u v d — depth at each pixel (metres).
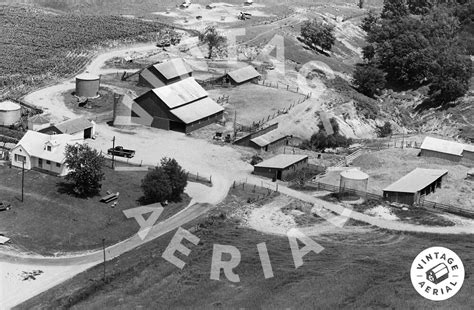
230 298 94.50
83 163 126.12
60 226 117.69
